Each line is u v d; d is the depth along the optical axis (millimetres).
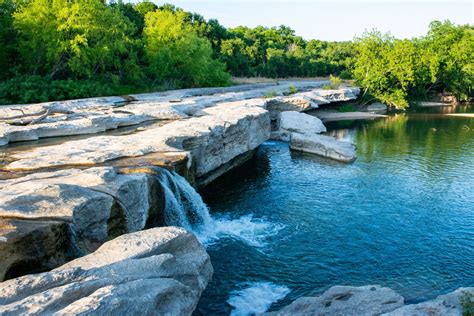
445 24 81500
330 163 29859
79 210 11000
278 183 24953
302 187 24250
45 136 22531
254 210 20656
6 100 32094
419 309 10945
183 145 20328
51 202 10828
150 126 26344
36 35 36969
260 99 40156
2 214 10180
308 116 40812
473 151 33812
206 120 24922
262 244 16938
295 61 88500
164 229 10523
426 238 17656
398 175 26734
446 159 31078
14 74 37750
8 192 11398
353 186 24469
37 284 7684
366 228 18609
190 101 35562
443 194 23109
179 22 53125
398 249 16656
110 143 19062
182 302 8367
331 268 15117
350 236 17781
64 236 10586
